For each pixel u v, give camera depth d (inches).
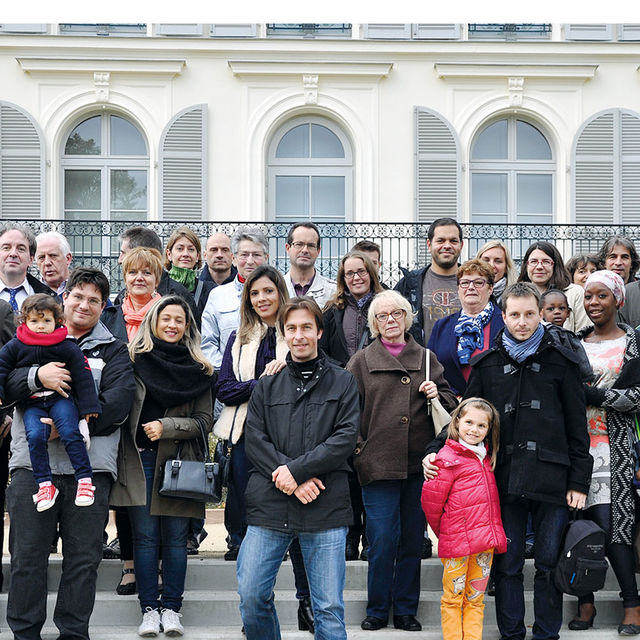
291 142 685.9
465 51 679.7
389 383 219.9
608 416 221.6
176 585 213.2
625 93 686.5
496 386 214.8
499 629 211.2
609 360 225.3
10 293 243.8
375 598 218.7
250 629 192.9
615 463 219.0
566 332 221.1
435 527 208.2
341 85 681.0
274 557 191.0
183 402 214.7
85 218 679.7
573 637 214.4
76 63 671.8
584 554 201.9
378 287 249.4
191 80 678.5
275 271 230.1
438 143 677.9
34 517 199.0
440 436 213.6
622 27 683.4
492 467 211.0
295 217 683.4
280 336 226.5
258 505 190.4
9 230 243.6
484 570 208.2
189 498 211.2
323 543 188.9
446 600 207.8
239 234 264.8
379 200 677.3
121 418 204.7
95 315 211.5
